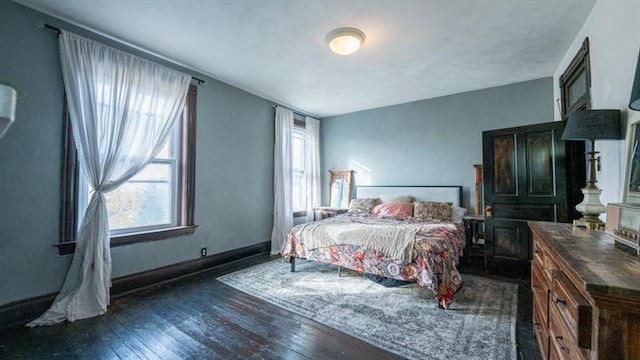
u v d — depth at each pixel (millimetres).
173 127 3256
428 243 2568
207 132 3598
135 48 2873
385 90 4254
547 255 1438
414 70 3523
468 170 4336
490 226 3436
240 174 4051
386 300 2598
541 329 1583
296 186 5230
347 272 3414
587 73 2410
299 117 5312
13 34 2174
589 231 1595
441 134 4551
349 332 2051
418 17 2389
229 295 2740
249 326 2148
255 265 3727
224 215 3805
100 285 2375
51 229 2342
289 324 2176
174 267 3174
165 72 3070
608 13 2016
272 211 4590
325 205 5699
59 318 2203
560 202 3010
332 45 2682
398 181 4957
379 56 3125
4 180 2133
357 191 5234
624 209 1141
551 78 3746
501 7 2262
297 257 3354
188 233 3350
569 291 1011
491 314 2303
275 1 2174
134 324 2178
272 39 2748
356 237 2936
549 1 2193
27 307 2191
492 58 3189
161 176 3191
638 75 1070
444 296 2406
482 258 3947
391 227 3107
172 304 2537
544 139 3115
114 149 2623
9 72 2156
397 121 4969
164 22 2455
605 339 774
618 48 1858
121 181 2674
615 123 1715
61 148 2398
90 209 2439
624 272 876
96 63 2551
